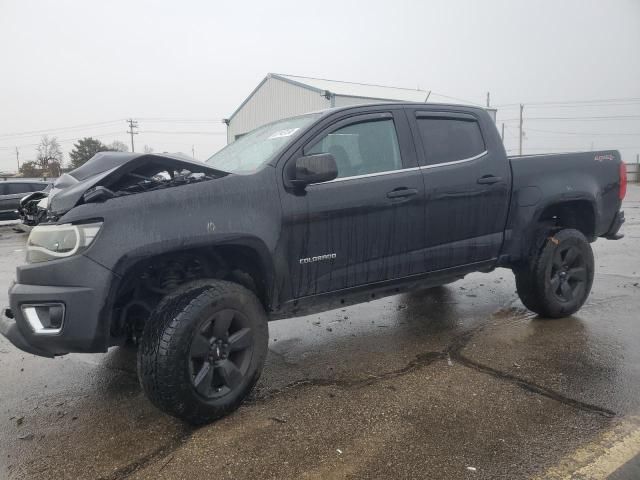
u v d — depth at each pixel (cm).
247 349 315
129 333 331
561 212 500
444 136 417
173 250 287
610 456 255
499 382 347
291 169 335
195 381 287
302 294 344
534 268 464
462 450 265
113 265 272
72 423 310
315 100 2550
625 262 772
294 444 275
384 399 327
